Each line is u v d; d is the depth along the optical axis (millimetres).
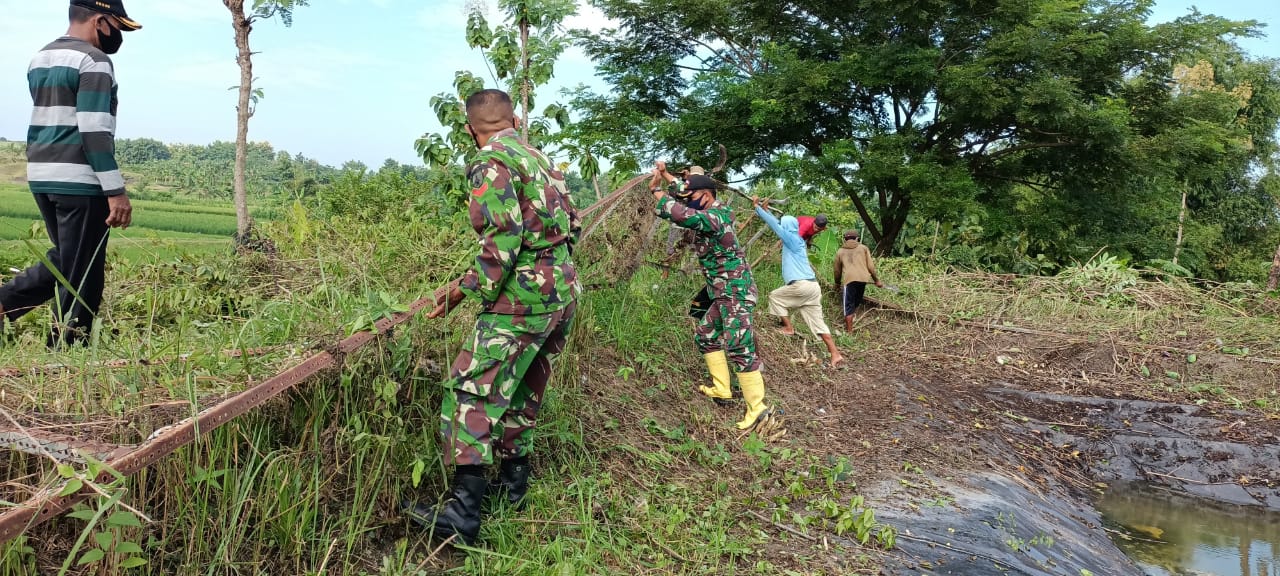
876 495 4133
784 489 3982
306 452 2633
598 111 20453
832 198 17484
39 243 3490
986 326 8250
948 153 17734
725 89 17219
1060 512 4598
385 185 11109
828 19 18609
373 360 2857
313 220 5293
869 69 16078
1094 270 9938
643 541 3211
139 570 2184
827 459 4523
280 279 4727
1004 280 9773
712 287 4738
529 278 2727
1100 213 16766
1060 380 7039
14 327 3506
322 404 2680
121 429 2154
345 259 4492
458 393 2805
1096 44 15328
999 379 7023
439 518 2791
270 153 121312
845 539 3527
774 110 16578
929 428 5461
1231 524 4816
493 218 2605
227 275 4633
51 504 1749
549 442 3680
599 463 3732
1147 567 4145
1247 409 6426
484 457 2762
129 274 4609
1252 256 29359
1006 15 16016
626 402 4453
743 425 4652
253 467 2520
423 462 2859
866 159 15766
